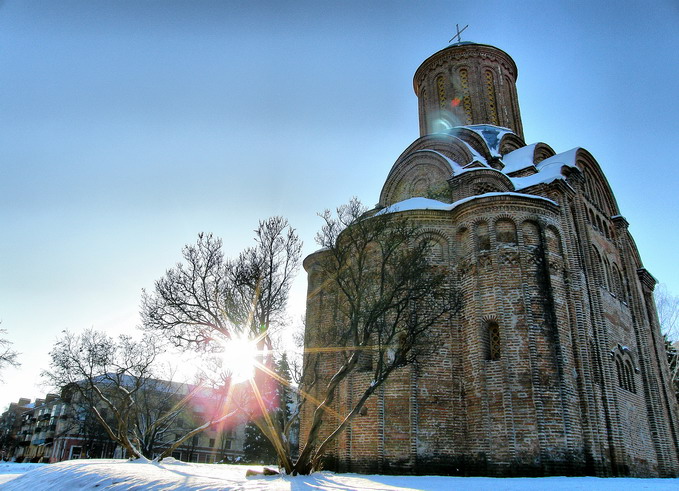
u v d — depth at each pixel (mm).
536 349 20766
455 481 15641
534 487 13492
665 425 29328
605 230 31422
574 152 29484
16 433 94812
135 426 34844
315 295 27328
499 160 31141
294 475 15453
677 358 47406
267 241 19688
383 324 18547
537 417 19516
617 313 28562
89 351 30031
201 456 65188
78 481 15414
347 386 22750
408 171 31766
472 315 22078
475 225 23453
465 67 37875
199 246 20969
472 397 20922
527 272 22156
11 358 37219
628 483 16094
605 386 22500
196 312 20266
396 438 20844
